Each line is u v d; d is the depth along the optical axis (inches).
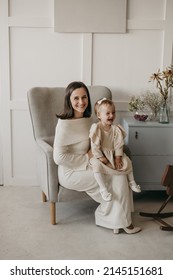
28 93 114.3
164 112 118.4
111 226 100.2
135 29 126.0
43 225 104.7
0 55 126.1
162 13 125.2
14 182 135.1
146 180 119.1
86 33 125.1
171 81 118.4
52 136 115.5
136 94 130.3
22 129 131.8
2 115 130.3
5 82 128.0
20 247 92.0
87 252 90.2
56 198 101.7
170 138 116.7
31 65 127.5
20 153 133.5
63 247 92.5
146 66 128.6
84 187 100.4
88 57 126.8
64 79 128.8
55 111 117.2
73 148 101.4
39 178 115.4
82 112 101.9
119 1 122.8
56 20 123.2
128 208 100.0
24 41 125.9
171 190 102.4
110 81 129.2
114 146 101.3
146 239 97.4
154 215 109.0
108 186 98.9
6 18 123.7
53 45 126.4
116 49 127.1
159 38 126.8
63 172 100.3
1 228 102.2
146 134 116.1
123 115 131.6
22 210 114.4
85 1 122.6
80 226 104.6
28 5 123.7
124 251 91.0
